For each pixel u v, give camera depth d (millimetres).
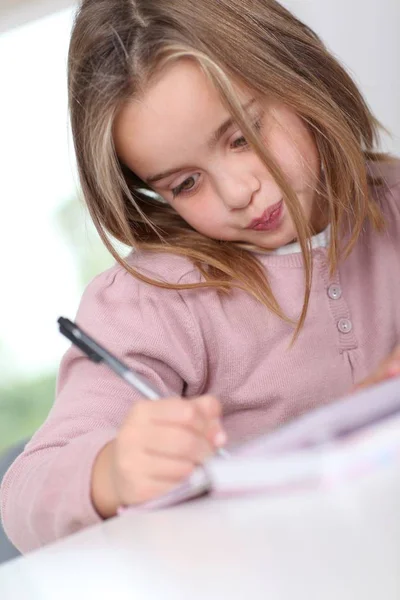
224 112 941
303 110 1032
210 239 1114
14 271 2471
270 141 1014
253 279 1083
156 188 1021
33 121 2391
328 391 1099
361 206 1108
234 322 1093
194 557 502
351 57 2037
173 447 631
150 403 663
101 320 1059
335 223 1101
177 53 925
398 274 1166
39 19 2268
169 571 490
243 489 579
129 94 946
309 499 543
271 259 1115
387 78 2023
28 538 790
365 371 1111
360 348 1120
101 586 498
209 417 651
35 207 2447
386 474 549
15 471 849
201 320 1084
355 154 1083
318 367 1099
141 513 634
